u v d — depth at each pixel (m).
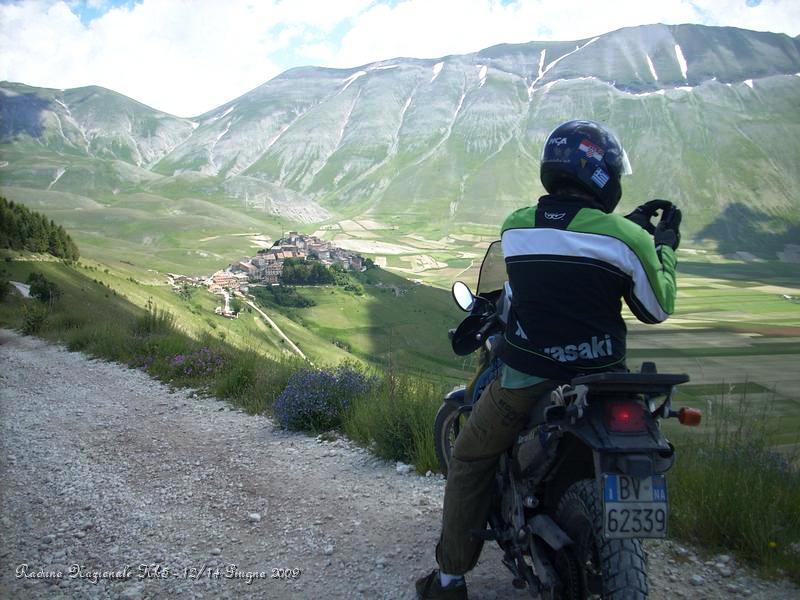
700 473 4.76
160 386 11.17
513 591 3.98
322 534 4.95
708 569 4.17
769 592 3.89
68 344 16.42
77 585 4.29
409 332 164.25
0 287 35.78
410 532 4.88
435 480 5.93
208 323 132.62
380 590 4.09
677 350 104.69
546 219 3.19
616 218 3.05
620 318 3.09
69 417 9.11
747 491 4.46
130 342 14.87
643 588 2.62
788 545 4.29
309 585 4.22
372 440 7.06
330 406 7.91
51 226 161.00
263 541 4.90
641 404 2.75
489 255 4.21
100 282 144.12
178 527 5.21
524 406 3.21
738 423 4.97
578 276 3.03
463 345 4.11
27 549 4.84
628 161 3.38
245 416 8.78
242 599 4.08
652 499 2.65
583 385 2.73
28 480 6.37
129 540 4.97
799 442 4.89
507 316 3.55
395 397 6.90
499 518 3.60
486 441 3.36
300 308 194.12
